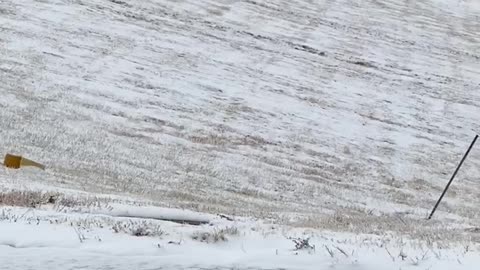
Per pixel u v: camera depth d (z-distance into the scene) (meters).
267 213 16.56
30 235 7.36
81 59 39.25
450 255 7.68
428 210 24.89
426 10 67.88
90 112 31.14
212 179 24.39
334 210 21.53
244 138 32.69
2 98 29.89
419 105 43.62
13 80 33.31
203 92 38.59
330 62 48.94
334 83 44.91
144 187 19.61
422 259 7.35
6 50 37.62
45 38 40.97
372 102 42.72
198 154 28.28
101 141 26.47
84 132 27.36
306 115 38.34
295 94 41.47
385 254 7.59
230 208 17.20
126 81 37.56
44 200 11.59
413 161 34.00
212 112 35.72
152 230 8.38
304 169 29.42
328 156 32.44
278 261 6.99
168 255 7.03
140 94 35.97
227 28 51.62
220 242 8.21
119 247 7.15
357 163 32.09
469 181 32.16
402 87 46.47
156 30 47.56
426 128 39.91
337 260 7.12
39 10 45.62
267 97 40.00
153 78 38.97
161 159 25.80
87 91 34.53
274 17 56.91
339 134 36.38
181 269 6.39
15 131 24.77
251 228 10.12
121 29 46.06
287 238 8.69
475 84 49.59
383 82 46.81
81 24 45.00
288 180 26.80
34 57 37.59
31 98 31.05
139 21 48.53
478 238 11.37
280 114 37.66
